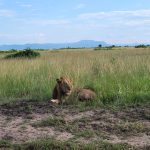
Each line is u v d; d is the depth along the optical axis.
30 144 7.70
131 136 8.34
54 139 8.12
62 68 16.73
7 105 11.52
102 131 8.69
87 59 23.25
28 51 31.59
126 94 11.72
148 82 13.04
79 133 8.52
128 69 15.60
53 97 11.86
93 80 13.80
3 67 17.58
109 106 10.92
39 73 15.72
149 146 7.59
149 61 18.69
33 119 9.91
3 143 7.89
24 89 13.48
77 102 11.54
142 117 9.74
